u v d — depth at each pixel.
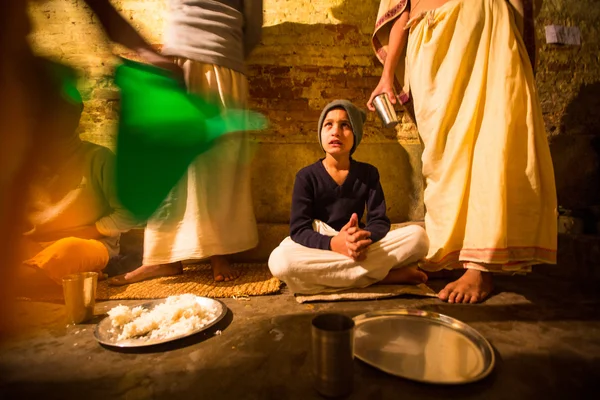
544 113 2.51
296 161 2.51
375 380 0.98
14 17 1.24
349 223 1.67
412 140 2.51
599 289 1.76
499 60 1.66
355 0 2.52
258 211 2.51
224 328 1.37
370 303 1.62
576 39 2.52
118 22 1.90
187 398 0.93
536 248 1.59
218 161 2.02
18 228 1.25
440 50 1.80
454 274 2.03
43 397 0.94
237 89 2.09
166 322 1.34
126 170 2.15
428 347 1.14
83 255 1.85
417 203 2.50
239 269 2.23
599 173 2.43
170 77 2.01
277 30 2.50
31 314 1.56
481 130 1.66
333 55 2.52
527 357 1.10
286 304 1.63
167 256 1.97
